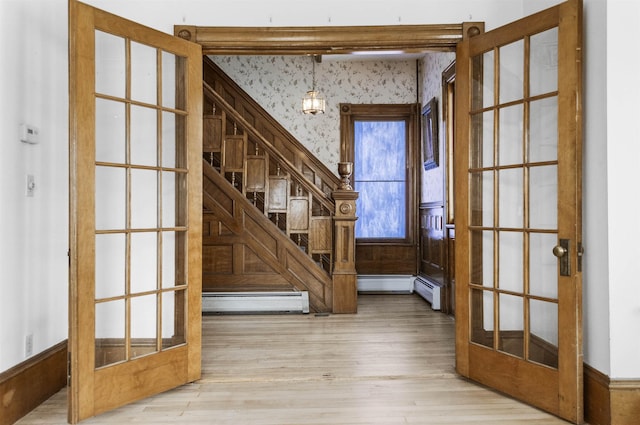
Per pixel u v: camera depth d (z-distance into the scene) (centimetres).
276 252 545
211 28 330
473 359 311
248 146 580
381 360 359
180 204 311
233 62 690
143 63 293
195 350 312
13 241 254
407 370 336
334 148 692
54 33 296
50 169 291
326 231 552
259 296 534
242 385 307
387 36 333
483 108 310
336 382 312
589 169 261
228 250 542
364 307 574
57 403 277
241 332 450
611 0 245
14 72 255
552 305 269
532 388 271
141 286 291
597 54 254
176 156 310
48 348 289
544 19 267
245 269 543
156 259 296
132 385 273
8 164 250
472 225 317
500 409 268
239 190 600
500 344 296
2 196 245
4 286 246
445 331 453
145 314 290
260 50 339
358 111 691
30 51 270
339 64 692
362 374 327
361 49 340
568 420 252
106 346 268
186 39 329
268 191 550
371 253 689
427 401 280
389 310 555
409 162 694
